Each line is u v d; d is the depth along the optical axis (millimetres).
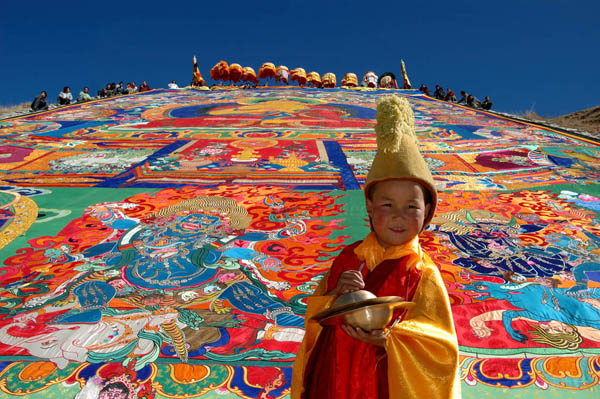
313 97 18266
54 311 3385
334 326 1599
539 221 5266
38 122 11938
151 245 4566
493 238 4770
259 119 12531
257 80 24562
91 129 10977
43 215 5359
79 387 2588
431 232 4914
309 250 4477
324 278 1729
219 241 4676
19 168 7469
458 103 17359
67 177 6973
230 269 4070
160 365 2768
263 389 2570
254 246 4559
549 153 8672
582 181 6879
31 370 2723
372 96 19172
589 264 4188
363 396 1475
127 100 17000
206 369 2734
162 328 3158
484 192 6324
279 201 5898
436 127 11570
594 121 17281
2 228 4949
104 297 3594
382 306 1348
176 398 2516
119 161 7930
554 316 3312
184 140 9695
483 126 11805
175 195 6125
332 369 1537
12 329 3145
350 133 10617
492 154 8609
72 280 3865
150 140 9711
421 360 1378
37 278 3902
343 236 4809
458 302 3496
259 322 3240
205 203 5797
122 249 4473
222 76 24031
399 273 1536
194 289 3725
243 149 8844
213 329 3148
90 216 5336
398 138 1542
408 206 1549
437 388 1362
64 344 2973
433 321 1431
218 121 12172
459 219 5297
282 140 9734
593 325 3211
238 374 2688
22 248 4473
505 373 2693
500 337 3039
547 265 4156
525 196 6160
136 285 3787
